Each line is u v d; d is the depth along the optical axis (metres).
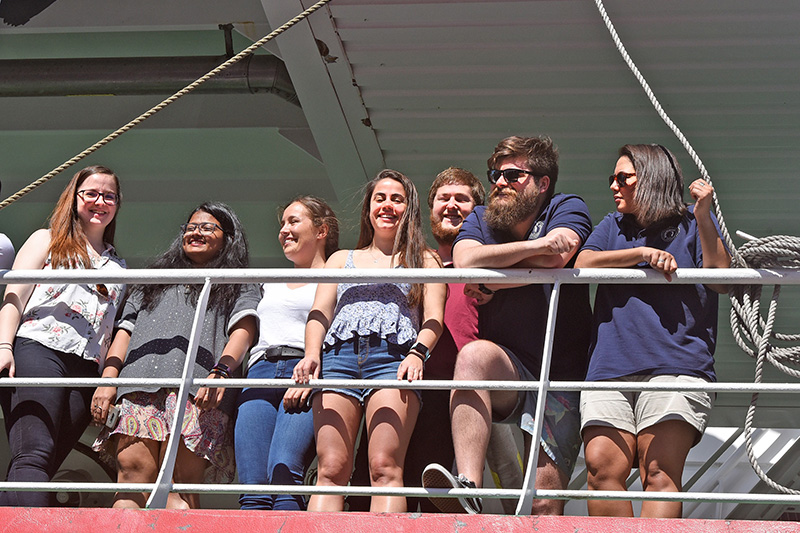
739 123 17.83
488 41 16.30
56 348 11.41
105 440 11.52
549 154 11.10
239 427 11.33
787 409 24.69
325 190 21.75
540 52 16.48
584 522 8.73
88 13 17.70
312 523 8.82
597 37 16.16
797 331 23.19
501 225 10.86
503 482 11.43
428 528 8.77
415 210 11.63
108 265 12.31
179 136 21.16
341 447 10.48
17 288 11.59
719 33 15.98
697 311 10.58
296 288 12.07
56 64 18.75
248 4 17.42
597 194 19.92
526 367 10.97
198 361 11.63
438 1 15.49
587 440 10.50
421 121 18.03
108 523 8.88
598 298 10.95
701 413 10.27
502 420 10.96
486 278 9.75
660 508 10.09
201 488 9.28
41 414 11.14
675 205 10.86
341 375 10.79
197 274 9.88
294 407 11.08
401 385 9.62
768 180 19.25
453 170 12.56
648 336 10.47
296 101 18.55
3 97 20.00
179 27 17.86
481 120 18.03
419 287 11.21
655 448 10.20
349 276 9.73
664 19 15.73
